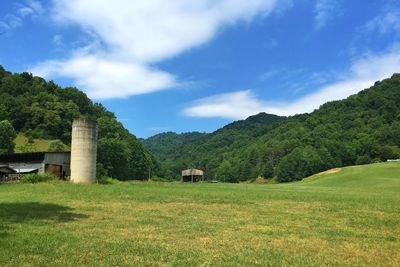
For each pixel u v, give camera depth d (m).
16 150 137.50
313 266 12.39
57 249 13.74
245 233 18.05
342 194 45.12
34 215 22.25
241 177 199.25
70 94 199.38
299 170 171.50
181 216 23.36
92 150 57.88
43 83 196.38
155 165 184.12
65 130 168.88
